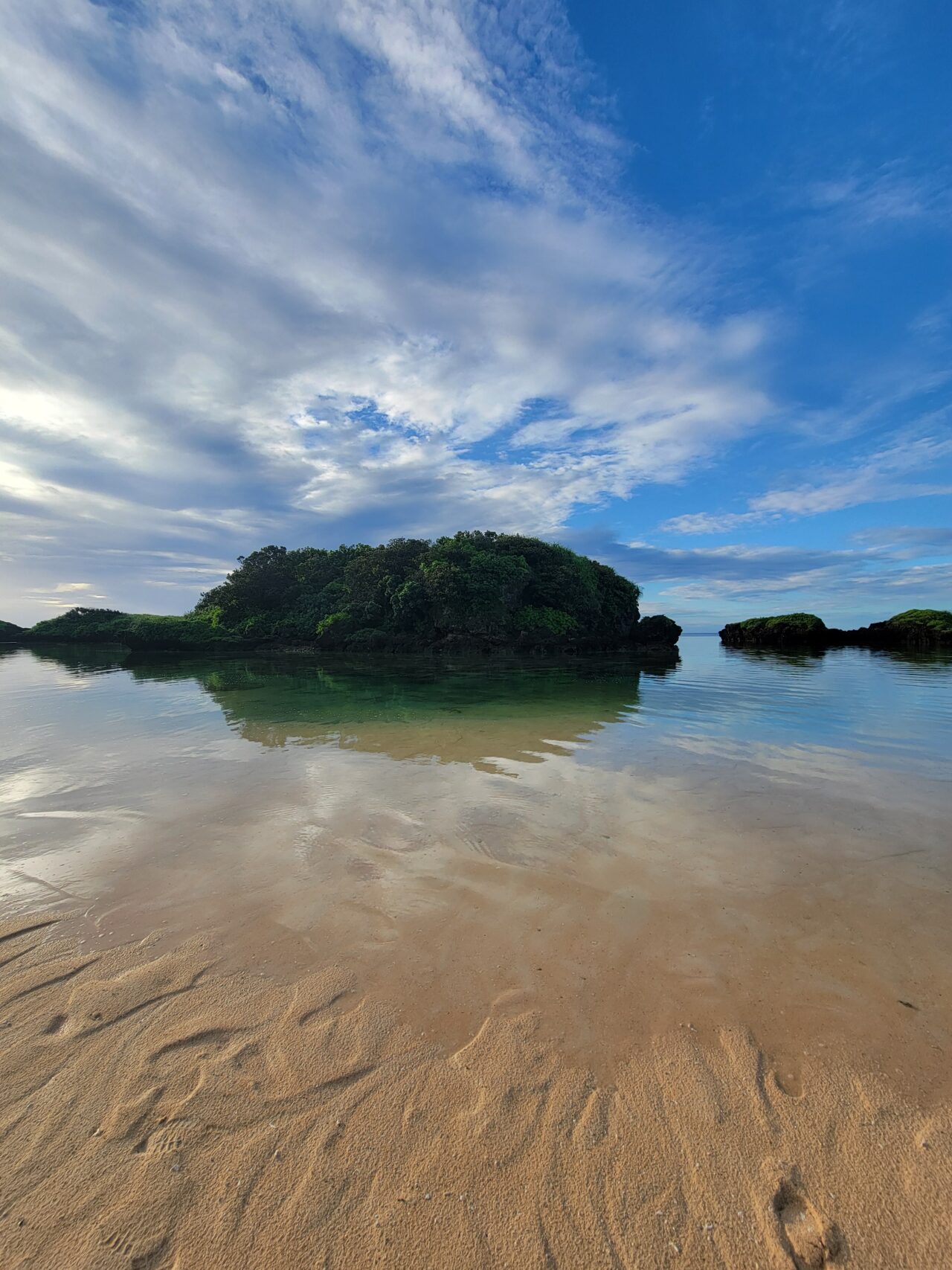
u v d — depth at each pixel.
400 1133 2.17
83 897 3.95
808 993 2.90
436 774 6.76
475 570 32.56
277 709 11.94
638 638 34.88
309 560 44.28
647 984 2.98
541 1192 1.96
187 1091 2.36
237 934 3.49
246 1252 1.78
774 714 10.76
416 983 3.01
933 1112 2.23
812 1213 1.90
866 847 4.59
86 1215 1.89
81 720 10.90
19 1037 2.67
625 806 5.62
